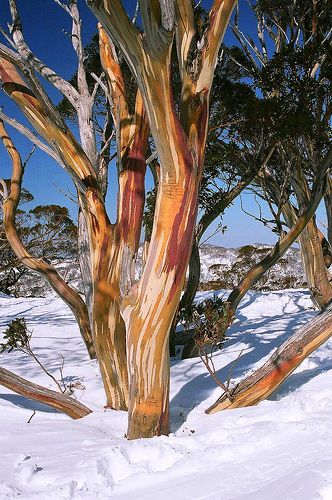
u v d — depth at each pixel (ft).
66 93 19.38
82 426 15.11
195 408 16.08
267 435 11.29
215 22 12.63
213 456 10.71
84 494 9.75
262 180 27.91
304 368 19.67
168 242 12.68
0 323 38.73
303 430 11.34
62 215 67.67
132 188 16.69
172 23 11.01
